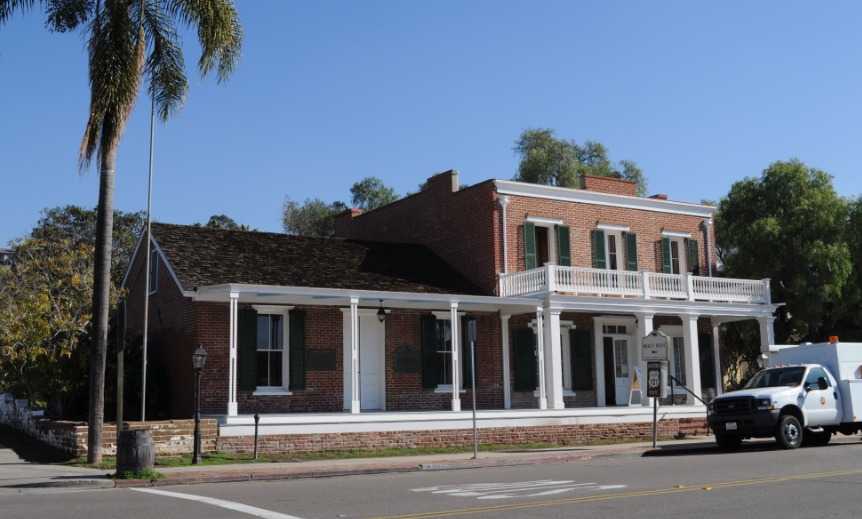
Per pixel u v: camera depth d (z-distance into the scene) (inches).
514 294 1111.6
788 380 869.8
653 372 894.4
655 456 831.7
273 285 962.7
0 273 1104.2
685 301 1163.3
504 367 1145.4
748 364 1656.0
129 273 1176.8
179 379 982.4
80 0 741.9
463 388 1112.2
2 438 1008.2
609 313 1211.2
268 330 1004.6
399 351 1085.8
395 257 1193.4
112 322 1103.0
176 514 442.6
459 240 1208.2
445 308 1101.7
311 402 1011.3
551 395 1035.9
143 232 1122.0
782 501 464.8
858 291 1489.9
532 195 1192.2
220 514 442.0
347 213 1467.8
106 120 740.0
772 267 1497.3
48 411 1116.5
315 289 909.2
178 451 788.6
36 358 1029.2
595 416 1032.2
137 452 626.8
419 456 826.2
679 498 482.0
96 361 742.5
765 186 1542.8
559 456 804.0
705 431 1111.0
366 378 1059.9
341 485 591.2
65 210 1979.6
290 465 719.1
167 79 789.2
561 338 1199.6
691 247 1330.0
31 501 505.4
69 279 1101.7
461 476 652.1
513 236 1168.8
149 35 783.1
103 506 477.4
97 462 732.0
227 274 978.7
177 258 984.3
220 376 959.0
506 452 871.1
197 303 957.2
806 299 1451.8
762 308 1245.7
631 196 1275.8
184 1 768.9
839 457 721.0
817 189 1505.9
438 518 421.4
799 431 831.7
